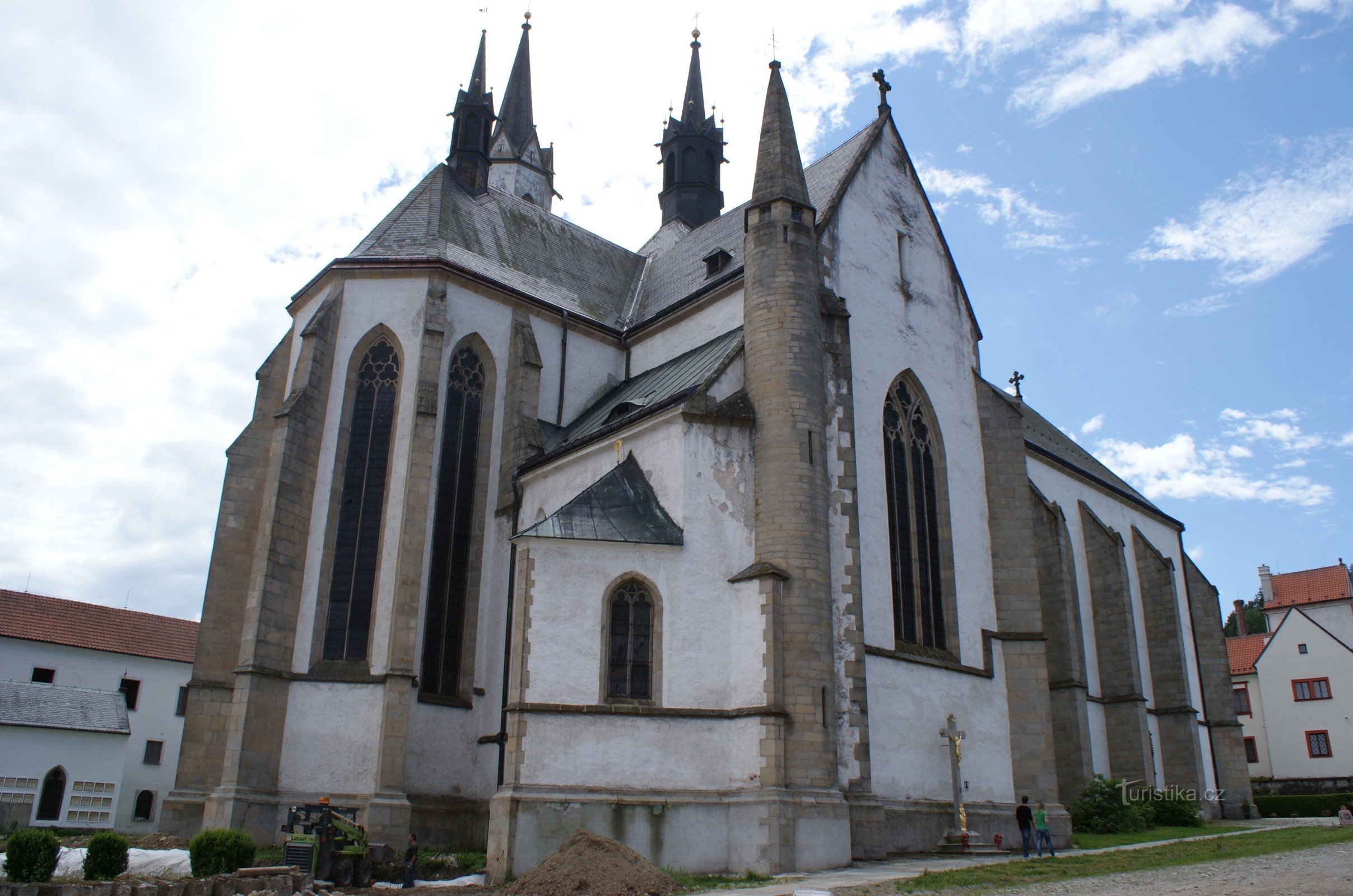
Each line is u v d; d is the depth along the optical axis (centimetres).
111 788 5569
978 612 3431
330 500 3400
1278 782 6956
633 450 3042
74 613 6762
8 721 5303
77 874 2517
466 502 3638
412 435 3397
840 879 2216
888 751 2911
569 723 2548
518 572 2669
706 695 2636
